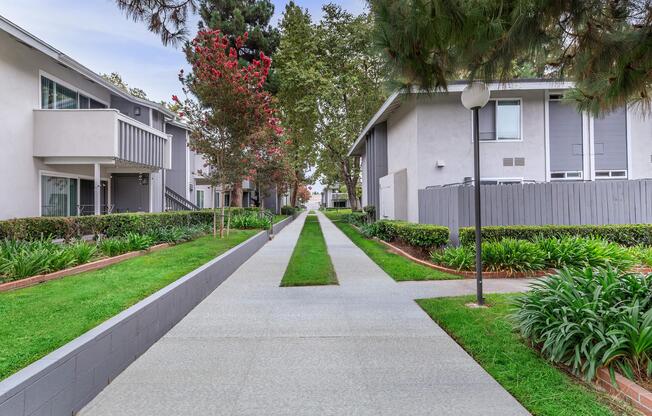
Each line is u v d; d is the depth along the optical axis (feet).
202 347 13.23
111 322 11.23
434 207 36.17
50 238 24.63
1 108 31.19
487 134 39.88
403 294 20.27
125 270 20.67
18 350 9.80
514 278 23.94
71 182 41.06
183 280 17.33
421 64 13.00
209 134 37.65
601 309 11.48
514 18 11.19
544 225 30.89
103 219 32.50
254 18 76.84
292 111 82.12
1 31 30.76
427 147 40.14
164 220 39.29
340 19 80.28
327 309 17.69
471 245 27.71
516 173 39.58
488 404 9.43
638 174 39.42
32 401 7.81
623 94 13.38
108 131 35.99
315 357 12.34
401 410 9.20
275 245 42.93
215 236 39.29
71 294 15.44
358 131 83.15
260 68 38.99
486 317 15.81
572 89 15.93
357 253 35.73
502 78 13.64
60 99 38.88
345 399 9.72
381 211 54.54
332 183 135.85
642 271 23.93
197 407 9.34
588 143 39.50
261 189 69.82
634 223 31.37
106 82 42.06
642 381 9.78
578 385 10.25
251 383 10.58
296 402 9.57
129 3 14.19
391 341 13.73
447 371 11.27
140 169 47.11
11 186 32.27
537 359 11.83
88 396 9.62
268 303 18.76
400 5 10.95
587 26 11.89
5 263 18.43
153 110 52.31
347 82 78.74
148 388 10.32
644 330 9.99
